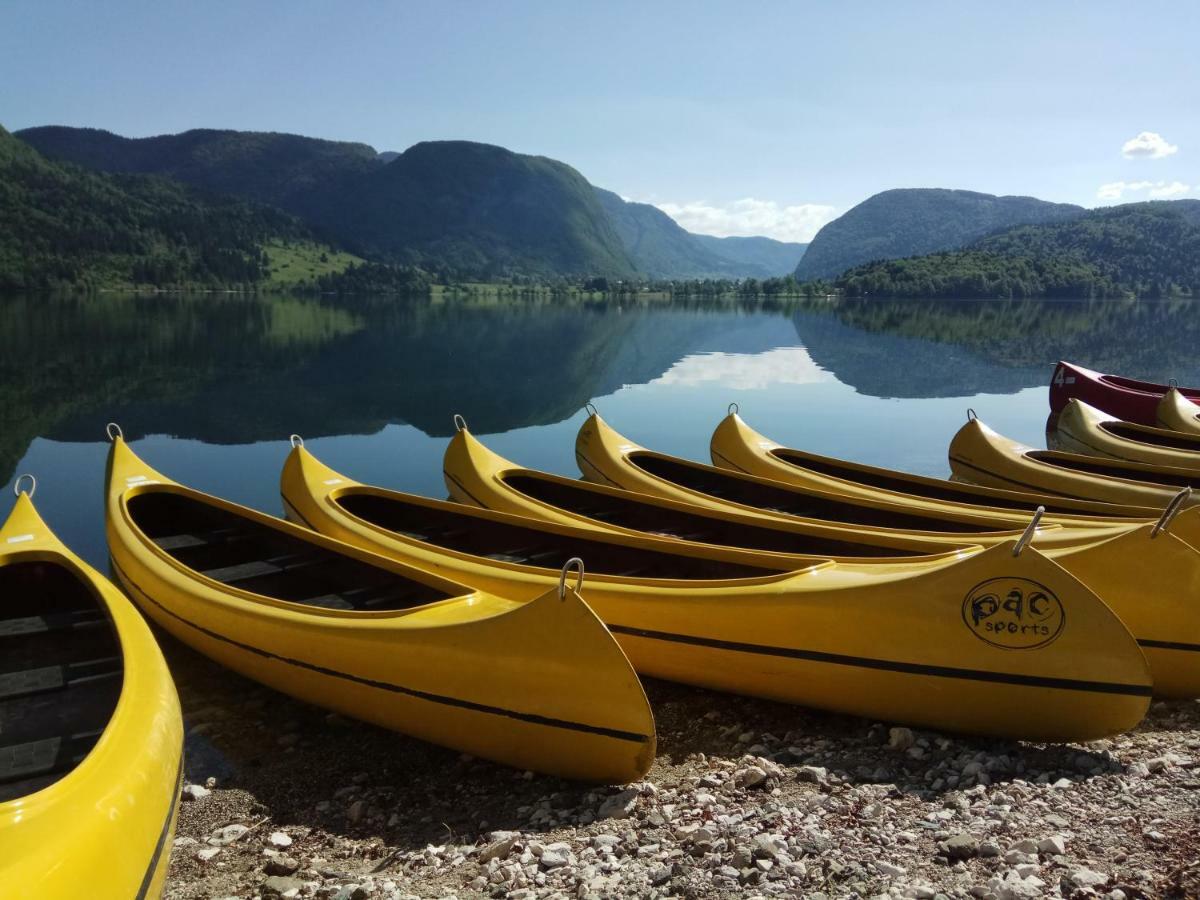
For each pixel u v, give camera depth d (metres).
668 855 2.42
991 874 2.22
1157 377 15.53
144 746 2.34
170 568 3.99
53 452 8.62
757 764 3.00
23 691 2.94
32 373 14.23
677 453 9.11
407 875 2.47
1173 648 3.40
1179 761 2.90
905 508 5.04
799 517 4.94
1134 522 4.38
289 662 3.41
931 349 21.31
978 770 2.87
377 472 8.09
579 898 2.23
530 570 3.76
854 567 3.43
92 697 3.03
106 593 3.26
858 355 19.62
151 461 8.34
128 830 2.10
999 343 23.38
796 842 2.41
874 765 2.99
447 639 3.02
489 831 2.72
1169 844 2.28
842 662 3.20
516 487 5.93
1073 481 6.38
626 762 2.82
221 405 11.58
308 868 2.54
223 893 2.42
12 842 1.88
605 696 2.79
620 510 5.28
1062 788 2.72
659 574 4.09
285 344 20.70
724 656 3.42
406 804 2.94
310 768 3.18
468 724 3.04
